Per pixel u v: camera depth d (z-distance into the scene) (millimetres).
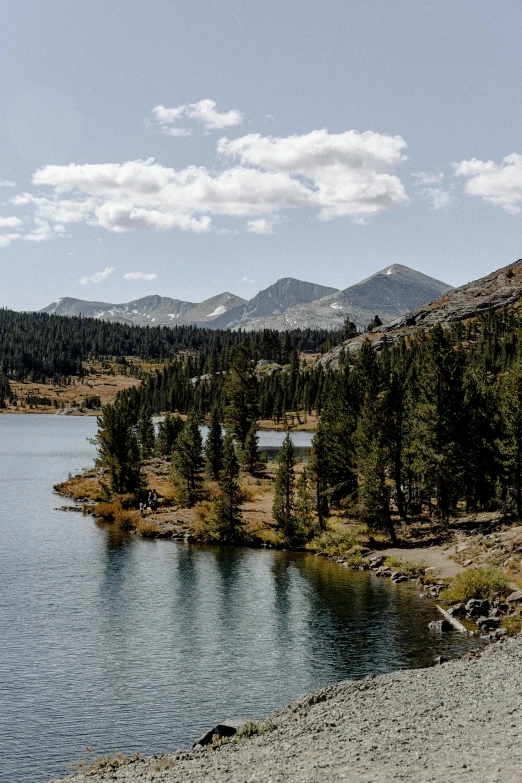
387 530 61594
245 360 131750
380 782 14203
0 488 92750
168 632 35500
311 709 22766
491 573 41562
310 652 32344
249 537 61344
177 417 125938
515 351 184500
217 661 31297
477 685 22531
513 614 35938
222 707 26422
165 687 28391
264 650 32719
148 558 53781
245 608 40062
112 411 81125
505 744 15984
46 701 27031
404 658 31109
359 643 33500
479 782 13500
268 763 17219
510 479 60281
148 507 74688
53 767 21859
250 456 103312
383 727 18844
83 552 55312
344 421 71000
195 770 17906
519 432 57531
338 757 16625
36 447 161250
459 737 17016
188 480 78000
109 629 35906
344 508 71750
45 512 74562
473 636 34062
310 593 43625
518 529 52906
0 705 26641
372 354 73062
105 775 19000
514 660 25844
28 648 32844
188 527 65375
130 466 80938
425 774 14406
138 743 23594
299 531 60125
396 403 64438
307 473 64562
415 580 46938
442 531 58719
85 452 149875
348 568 51219
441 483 60625
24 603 40406
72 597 41969
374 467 58969
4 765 22016
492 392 73688
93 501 81312
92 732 24453
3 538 60031
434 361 61750
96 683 28797
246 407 131250
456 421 60875
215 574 48812
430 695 21859
